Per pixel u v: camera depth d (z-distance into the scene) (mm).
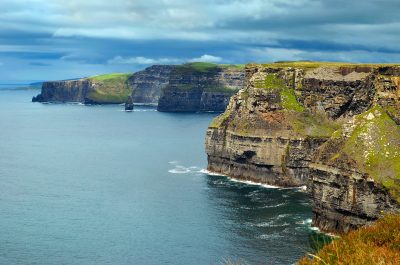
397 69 149125
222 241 110188
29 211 136750
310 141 180250
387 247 33125
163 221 126938
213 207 141625
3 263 96750
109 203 146750
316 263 30125
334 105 189500
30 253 102500
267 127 186875
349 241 34094
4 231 117750
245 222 125812
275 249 104250
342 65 199250
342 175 119812
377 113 132875
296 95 198625
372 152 120688
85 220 128000
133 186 171625
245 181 186500
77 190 164875
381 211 113375
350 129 130375
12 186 170875
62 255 101500
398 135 125125
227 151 197000
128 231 118375
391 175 114625
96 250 104625
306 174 178500
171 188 168750
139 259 99312
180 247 106312
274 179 181250
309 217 131625
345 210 118750
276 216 132000
